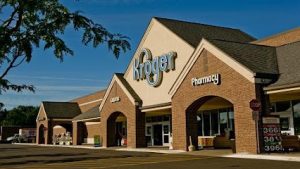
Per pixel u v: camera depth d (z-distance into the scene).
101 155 25.09
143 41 32.34
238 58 21.59
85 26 14.46
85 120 43.31
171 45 29.30
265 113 20.17
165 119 34.66
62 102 59.22
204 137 29.73
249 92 20.31
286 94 21.77
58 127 61.78
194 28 32.25
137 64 32.75
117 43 15.11
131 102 32.34
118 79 34.62
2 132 86.00
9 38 13.55
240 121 20.83
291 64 21.23
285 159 16.83
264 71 20.64
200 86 23.86
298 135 23.19
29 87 14.57
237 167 14.37
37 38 13.90
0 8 13.74
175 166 15.88
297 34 26.14
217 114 29.53
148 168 15.51
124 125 42.66
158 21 30.83
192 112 25.34
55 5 14.14
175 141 26.16
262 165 14.74
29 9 13.63
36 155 27.58
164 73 29.64
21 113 101.19
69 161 21.06
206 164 16.11
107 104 36.62
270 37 28.09
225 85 21.92
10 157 26.00
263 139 19.81
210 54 23.12
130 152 27.34
